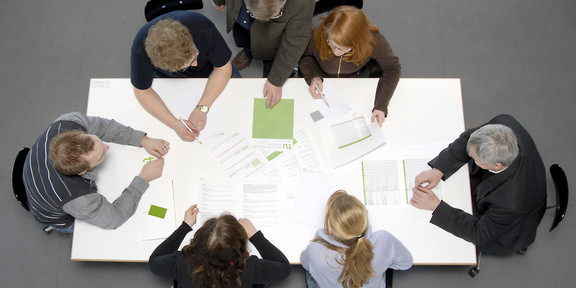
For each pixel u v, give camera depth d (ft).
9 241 8.03
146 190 5.98
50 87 9.09
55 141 5.22
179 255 5.33
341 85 6.47
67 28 9.49
